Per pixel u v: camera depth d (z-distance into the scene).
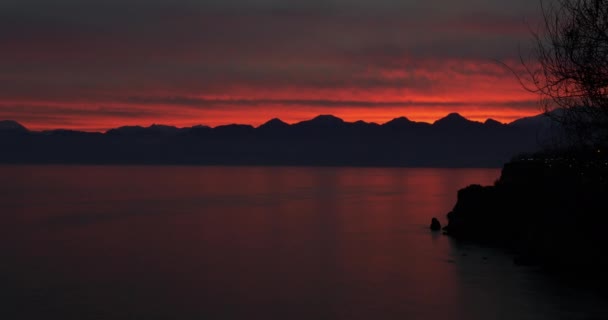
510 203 58.50
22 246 64.69
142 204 136.25
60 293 39.38
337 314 33.34
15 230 81.75
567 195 37.38
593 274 36.88
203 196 170.00
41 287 41.50
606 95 10.78
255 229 82.06
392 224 86.38
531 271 41.78
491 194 62.78
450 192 188.50
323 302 36.38
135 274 46.81
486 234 61.41
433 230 75.31
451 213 70.12
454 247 57.25
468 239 63.22
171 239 71.00
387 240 67.06
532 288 36.06
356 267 49.19
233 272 47.56
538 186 50.38
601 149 11.40
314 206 126.94
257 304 35.94
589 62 10.91
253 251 60.00
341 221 92.12
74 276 45.97
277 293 39.09
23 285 42.25
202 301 36.84
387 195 171.50
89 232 79.12
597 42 10.85
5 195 173.50
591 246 37.56
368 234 73.81
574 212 37.75
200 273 47.06
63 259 55.00
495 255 50.81
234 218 99.44
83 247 63.75
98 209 120.88
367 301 36.41
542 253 44.50
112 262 53.22
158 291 39.97
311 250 60.09
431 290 38.78
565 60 11.41
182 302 36.50
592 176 11.96
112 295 38.75
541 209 47.56
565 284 36.56
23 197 164.00
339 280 43.59
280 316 32.81
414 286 40.44
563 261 40.47
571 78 11.34
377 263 50.91
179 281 43.62
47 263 52.62
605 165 11.60
